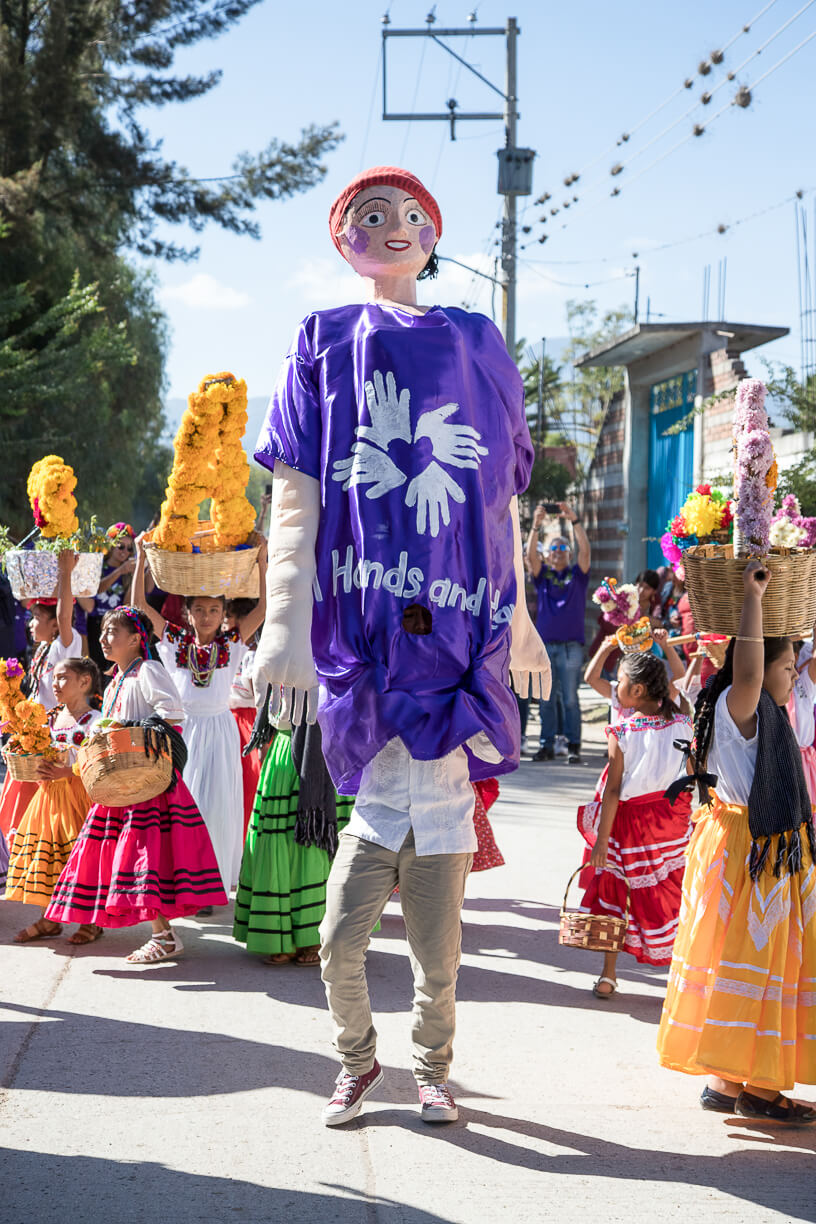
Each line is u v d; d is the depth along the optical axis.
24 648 10.83
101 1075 4.29
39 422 23.08
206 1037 4.71
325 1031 4.80
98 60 23.91
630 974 5.73
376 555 3.82
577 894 7.09
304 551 3.88
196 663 6.52
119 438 27.78
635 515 20.48
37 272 23.17
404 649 3.82
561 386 47.97
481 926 6.46
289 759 5.74
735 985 3.96
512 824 8.95
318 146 23.45
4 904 6.82
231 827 6.53
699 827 4.25
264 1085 4.23
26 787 6.46
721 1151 3.81
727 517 4.53
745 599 4.09
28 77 22.12
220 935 6.31
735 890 4.06
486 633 3.90
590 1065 4.53
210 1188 3.46
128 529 11.41
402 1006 5.13
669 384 19.34
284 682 3.77
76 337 23.56
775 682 4.23
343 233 4.25
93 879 5.84
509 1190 3.49
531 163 18.23
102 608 11.19
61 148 23.44
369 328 3.93
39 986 5.34
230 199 23.38
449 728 3.81
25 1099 4.07
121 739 5.54
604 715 16.22
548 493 30.67
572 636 11.98
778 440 15.05
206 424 6.40
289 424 3.94
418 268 4.28
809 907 4.01
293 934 5.67
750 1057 3.92
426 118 18.36
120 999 5.17
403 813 3.91
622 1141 3.86
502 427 4.02
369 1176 3.56
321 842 5.56
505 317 18.44
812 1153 3.81
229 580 6.46
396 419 3.86
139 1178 3.51
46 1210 3.30
